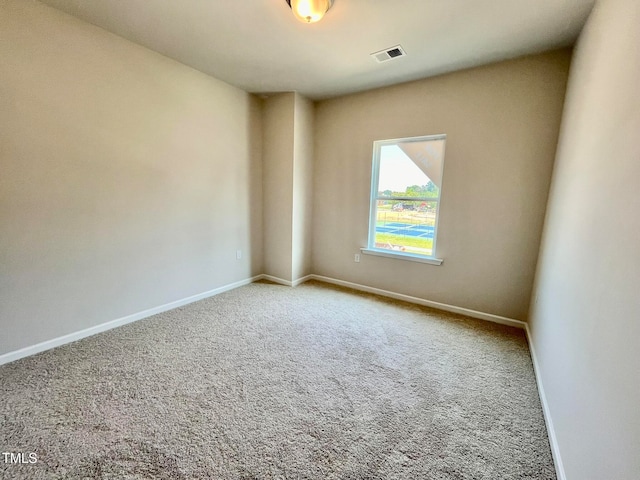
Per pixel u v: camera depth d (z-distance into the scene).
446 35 2.25
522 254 2.78
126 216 2.65
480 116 2.83
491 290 2.97
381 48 2.47
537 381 2.00
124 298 2.71
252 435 1.51
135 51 2.54
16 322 2.09
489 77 2.75
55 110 2.15
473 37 2.27
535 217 2.68
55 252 2.24
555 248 2.09
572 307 1.53
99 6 2.03
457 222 3.08
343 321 2.92
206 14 2.06
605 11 1.56
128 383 1.88
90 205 2.40
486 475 1.33
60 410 1.63
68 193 2.27
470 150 2.92
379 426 1.60
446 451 1.45
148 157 2.75
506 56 2.58
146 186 2.77
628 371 0.88
